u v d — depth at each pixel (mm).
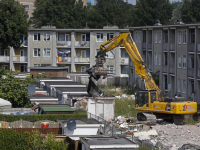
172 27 62812
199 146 28047
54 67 71062
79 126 28344
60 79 58875
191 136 34156
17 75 69875
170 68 64500
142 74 42062
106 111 41656
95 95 42156
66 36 86750
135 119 40688
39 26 110500
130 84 78500
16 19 80500
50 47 85688
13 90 45844
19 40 81875
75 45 85750
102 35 85000
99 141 23016
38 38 85688
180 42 60969
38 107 40000
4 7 80312
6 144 24734
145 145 29266
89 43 85812
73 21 108375
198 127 38344
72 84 52438
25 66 87125
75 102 41531
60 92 45938
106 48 43625
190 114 39812
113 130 31688
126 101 51719
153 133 34188
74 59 85688
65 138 26422
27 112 39594
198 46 55312
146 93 40844
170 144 31172
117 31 84438
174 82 63781
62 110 36219
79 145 25969
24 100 46375
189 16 103938
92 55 85312
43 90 51562
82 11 112750
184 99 39969
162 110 39375
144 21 108375
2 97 45125
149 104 40562
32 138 24969
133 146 22141
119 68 84812
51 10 108250
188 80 58156
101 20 114375
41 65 77688
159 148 29266
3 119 34594
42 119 34875
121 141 23016
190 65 58688
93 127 28609
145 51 75438
